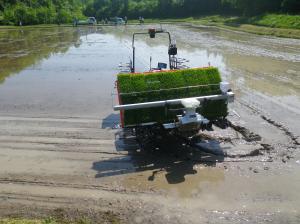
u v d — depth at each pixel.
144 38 34.34
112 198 6.84
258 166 7.86
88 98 13.53
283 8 40.56
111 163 8.26
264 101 12.30
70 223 6.09
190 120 7.97
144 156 8.55
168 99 8.78
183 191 7.02
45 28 54.94
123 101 8.62
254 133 9.53
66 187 7.27
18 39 38.12
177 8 70.62
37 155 8.75
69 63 21.75
